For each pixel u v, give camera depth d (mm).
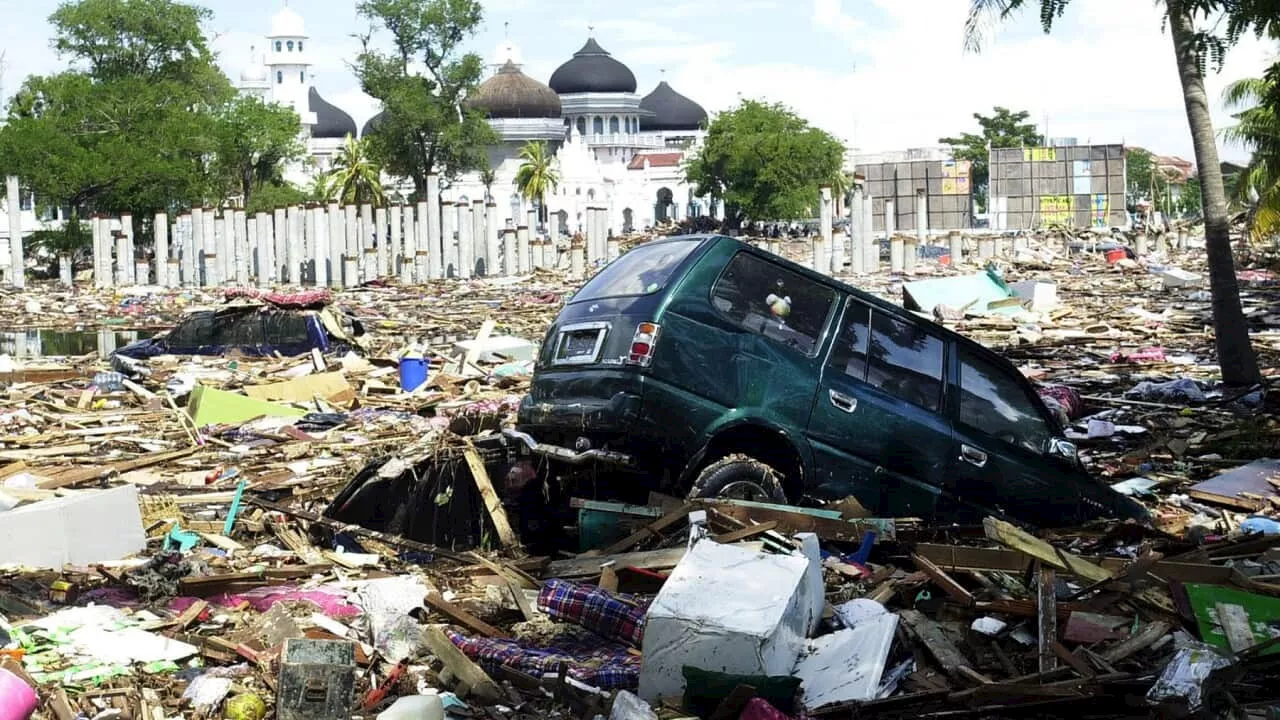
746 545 7508
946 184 107375
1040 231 88500
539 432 9703
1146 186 140875
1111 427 15703
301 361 25094
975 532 8812
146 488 12641
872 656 6641
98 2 84188
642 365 8953
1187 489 12250
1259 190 43719
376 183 99000
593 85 152750
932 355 9992
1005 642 7051
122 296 56219
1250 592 7180
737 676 6250
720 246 9422
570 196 131625
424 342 30594
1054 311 33406
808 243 90125
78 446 15641
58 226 87312
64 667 7066
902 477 9703
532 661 6926
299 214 71250
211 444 15586
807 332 9531
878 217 106875
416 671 7113
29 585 8492
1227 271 19266
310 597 8297
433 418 17203
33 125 74812
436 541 10227
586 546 9172
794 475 9391
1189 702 6039
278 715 6340
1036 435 10352
